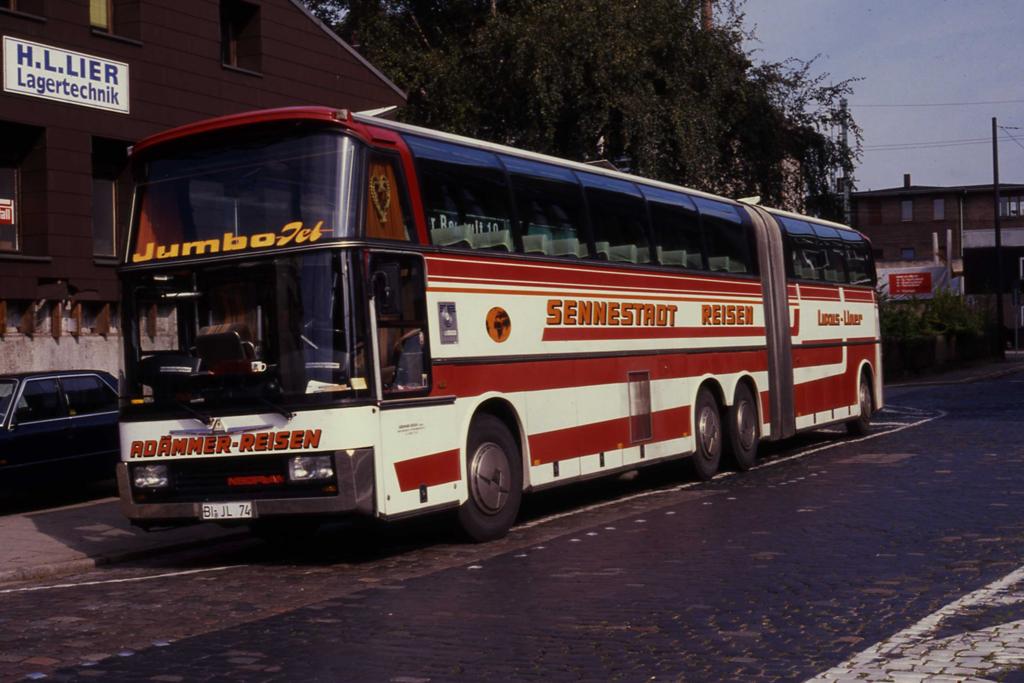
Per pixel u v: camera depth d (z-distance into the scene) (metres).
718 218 17.53
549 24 29.17
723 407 17.28
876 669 6.39
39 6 19.38
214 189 10.82
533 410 12.63
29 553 11.87
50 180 19.38
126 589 10.00
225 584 10.02
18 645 7.77
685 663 6.71
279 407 10.21
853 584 8.76
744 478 16.50
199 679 6.69
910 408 29.59
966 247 86.25
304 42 24.75
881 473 15.93
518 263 12.56
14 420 14.97
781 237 19.52
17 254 18.91
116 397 16.33
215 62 22.52
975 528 11.08
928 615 7.69
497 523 11.87
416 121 32.75
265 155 10.68
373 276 10.38
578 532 12.05
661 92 30.72
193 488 10.68
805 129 35.09
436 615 8.23
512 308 12.38
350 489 10.04
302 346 10.23
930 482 14.65
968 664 6.44
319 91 25.11
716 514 12.84
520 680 6.46
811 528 11.48
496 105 31.00
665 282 15.65
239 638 7.74
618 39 28.70
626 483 17.02
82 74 19.92
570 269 13.52
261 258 10.45
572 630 7.61
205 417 10.51
